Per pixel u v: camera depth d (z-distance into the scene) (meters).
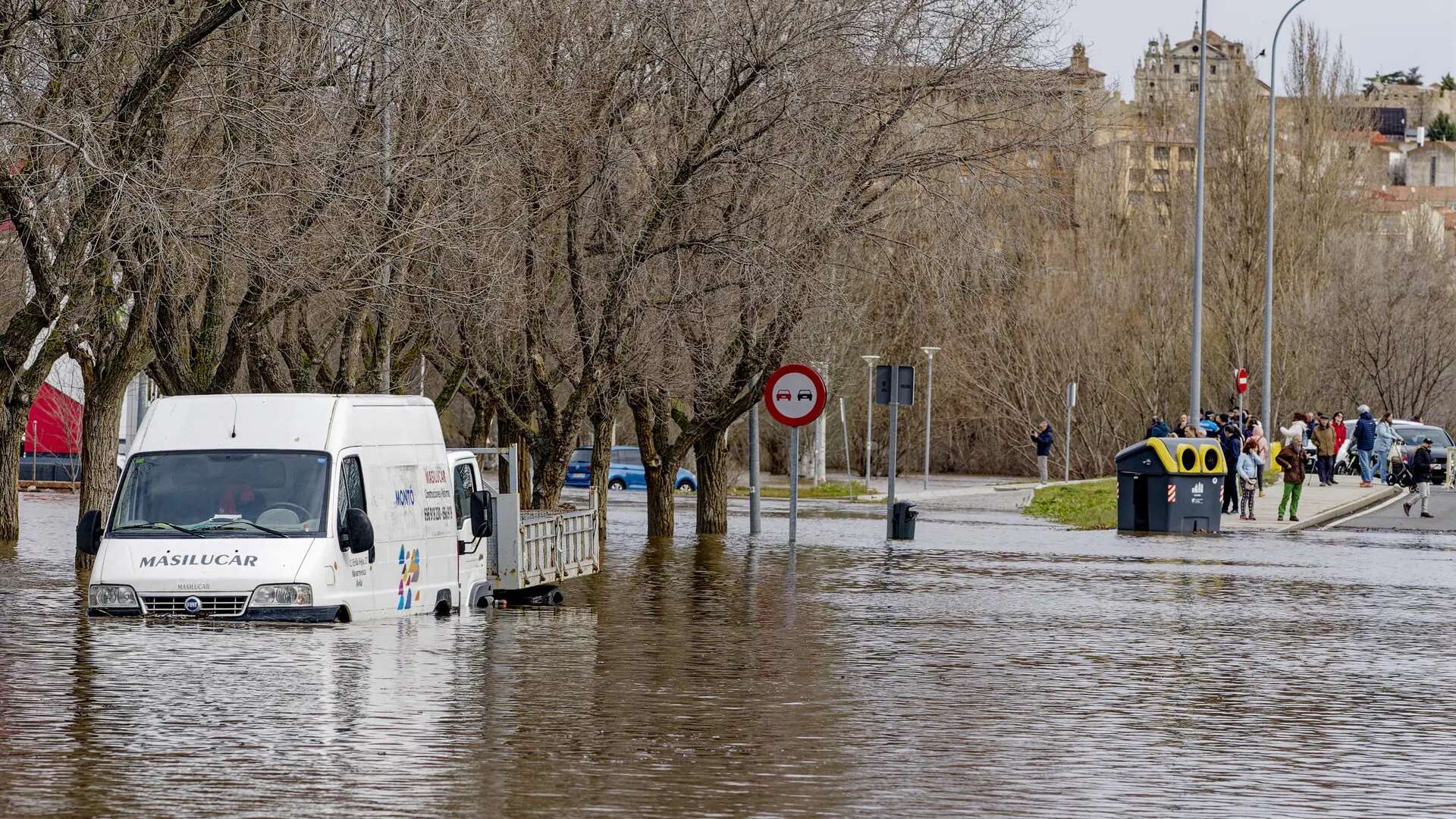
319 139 53.00
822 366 130.12
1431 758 26.98
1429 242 187.38
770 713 30.36
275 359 60.62
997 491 141.75
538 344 70.50
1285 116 175.00
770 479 173.00
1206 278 168.62
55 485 129.12
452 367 79.25
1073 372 173.12
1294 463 96.81
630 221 67.25
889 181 67.50
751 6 62.50
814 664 37.25
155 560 40.00
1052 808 22.64
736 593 54.06
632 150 66.44
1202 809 22.80
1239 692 34.00
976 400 178.38
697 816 21.72
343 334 64.25
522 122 59.56
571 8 64.00
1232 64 169.75
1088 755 26.75
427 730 27.64
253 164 51.12
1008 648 40.75
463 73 53.53
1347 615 49.62
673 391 76.31
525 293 66.56
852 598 52.72
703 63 64.56
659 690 32.81
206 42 52.44
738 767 25.09
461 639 39.78
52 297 50.28
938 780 24.44
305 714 28.97
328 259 53.47
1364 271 180.38
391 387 72.19
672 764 25.28
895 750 26.81
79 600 48.97
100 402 62.59
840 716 30.12
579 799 22.59
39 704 29.55
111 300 59.00
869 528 93.44
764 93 63.94
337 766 24.58
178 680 32.28
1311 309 167.88
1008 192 69.38
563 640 40.62
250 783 23.27
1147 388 171.38
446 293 59.97
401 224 55.03
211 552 40.00
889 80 65.81
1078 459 174.25
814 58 63.31
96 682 31.94
